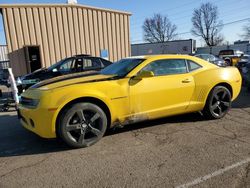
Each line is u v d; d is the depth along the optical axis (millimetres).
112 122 4195
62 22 12672
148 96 4383
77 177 3074
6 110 7121
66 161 3529
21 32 11812
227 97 5305
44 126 3721
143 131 4652
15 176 3160
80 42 13289
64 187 2867
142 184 2859
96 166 3342
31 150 4000
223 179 2904
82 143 3922
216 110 5250
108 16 14070
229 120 5219
